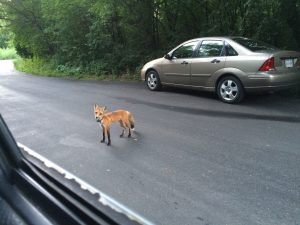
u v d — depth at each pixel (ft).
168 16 47.47
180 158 16.75
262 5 33.45
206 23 42.50
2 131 7.00
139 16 48.67
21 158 7.22
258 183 13.64
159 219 11.24
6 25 77.61
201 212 11.59
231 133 20.49
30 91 41.91
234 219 11.11
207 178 14.28
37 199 6.04
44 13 65.05
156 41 50.47
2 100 35.99
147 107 28.68
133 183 14.07
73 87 43.45
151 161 16.51
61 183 6.56
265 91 26.94
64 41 62.03
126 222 5.69
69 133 21.94
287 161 15.84
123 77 49.32
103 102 31.89
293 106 26.43
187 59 31.50
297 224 10.72
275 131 20.48
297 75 27.04
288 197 12.44
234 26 38.75
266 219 11.05
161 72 34.65
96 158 17.19
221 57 28.45
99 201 6.09
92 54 56.80
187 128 21.97
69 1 58.08
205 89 30.35
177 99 31.19
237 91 27.71
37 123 24.97
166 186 13.67
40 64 73.51
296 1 33.99
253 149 17.60
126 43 54.19
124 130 22.21
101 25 54.49
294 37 35.29
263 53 26.27
